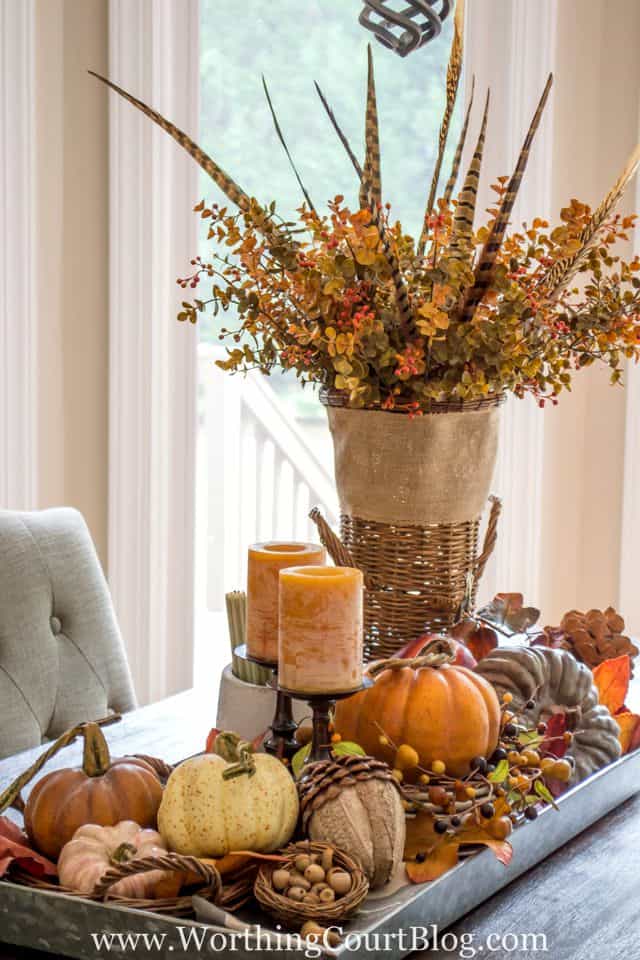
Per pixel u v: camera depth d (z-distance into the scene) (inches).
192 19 115.0
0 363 111.8
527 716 51.4
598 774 50.4
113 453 117.5
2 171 110.4
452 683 47.2
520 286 57.9
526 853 45.6
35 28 111.3
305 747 46.4
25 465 113.3
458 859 42.0
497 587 119.2
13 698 67.7
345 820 39.4
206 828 39.6
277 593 48.6
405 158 165.6
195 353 118.9
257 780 40.2
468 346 54.6
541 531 120.3
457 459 57.9
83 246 116.1
